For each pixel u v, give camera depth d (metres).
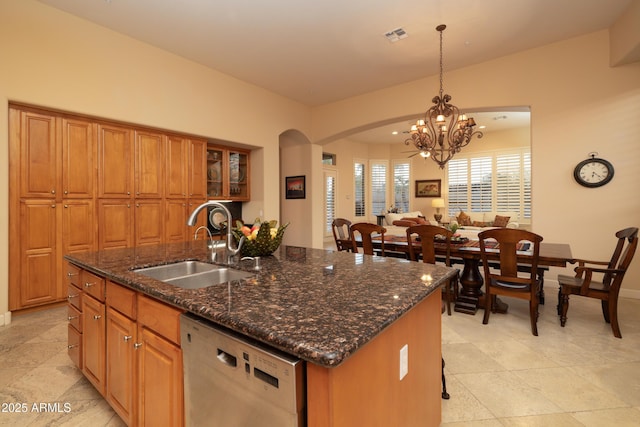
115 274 1.46
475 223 8.17
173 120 3.97
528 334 2.61
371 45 3.79
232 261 1.78
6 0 2.75
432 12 3.16
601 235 3.64
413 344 1.18
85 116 3.29
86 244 3.31
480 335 2.60
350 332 0.81
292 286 1.25
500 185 8.20
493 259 2.94
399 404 1.08
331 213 8.69
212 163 4.81
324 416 0.74
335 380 0.75
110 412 1.65
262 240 1.90
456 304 3.20
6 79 2.75
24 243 2.94
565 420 1.60
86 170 3.31
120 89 3.48
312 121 6.07
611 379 1.96
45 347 2.37
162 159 3.96
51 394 1.80
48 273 3.08
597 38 3.60
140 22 3.29
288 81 4.86
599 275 3.66
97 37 3.31
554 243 3.70
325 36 3.60
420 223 7.80
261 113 5.10
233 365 0.91
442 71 4.54
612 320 2.55
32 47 2.89
